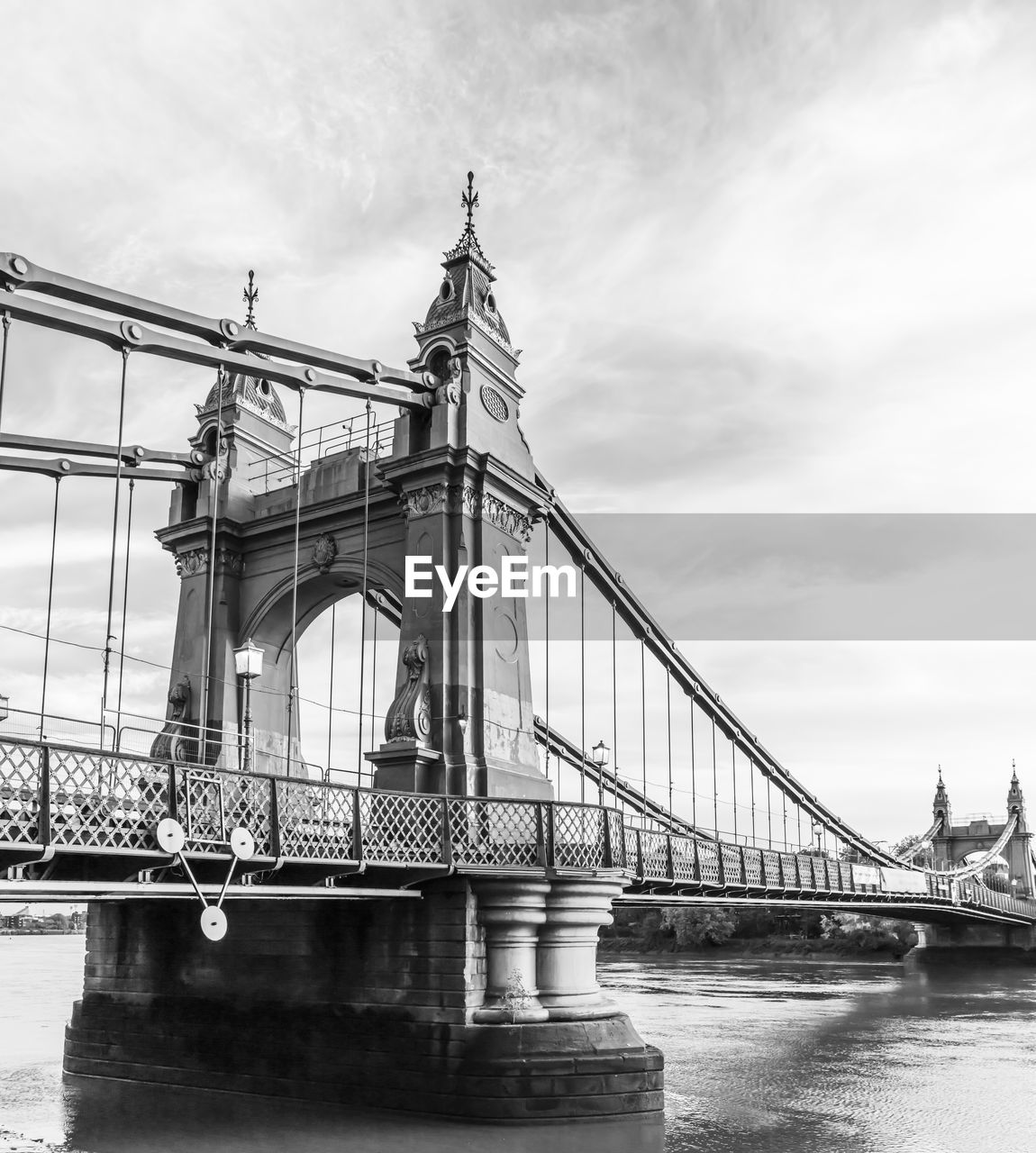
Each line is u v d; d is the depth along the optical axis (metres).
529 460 29.12
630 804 36.72
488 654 26.14
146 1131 21.06
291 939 24.67
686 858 30.14
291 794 19.31
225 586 30.27
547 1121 21.73
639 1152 20.36
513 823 23.84
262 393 33.06
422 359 28.19
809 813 50.09
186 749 28.92
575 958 23.66
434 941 22.94
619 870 24.39
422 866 21.61
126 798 16.44
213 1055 25.19
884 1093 27.36
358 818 20.44
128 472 29.41
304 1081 23.83
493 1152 19.84
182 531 30.73
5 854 14.82
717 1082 28.50
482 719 25.59
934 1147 21.59
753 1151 20.75
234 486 31.02
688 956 93.62
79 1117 22.34
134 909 27.19
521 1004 22.66
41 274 20.05
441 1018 22.58
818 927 94.94
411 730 24.95
